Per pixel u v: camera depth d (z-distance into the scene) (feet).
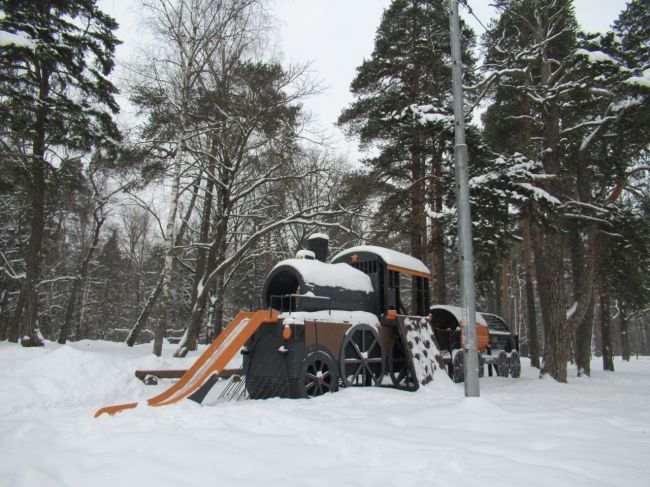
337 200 58.59
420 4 62.54
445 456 12.91
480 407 21.02
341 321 29.73
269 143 57.31
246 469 11.48
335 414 20.30
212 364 24.00
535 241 50.14
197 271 76.54
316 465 12.05
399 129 49.08
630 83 35.01
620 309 128.16
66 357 27.86
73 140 57.88
